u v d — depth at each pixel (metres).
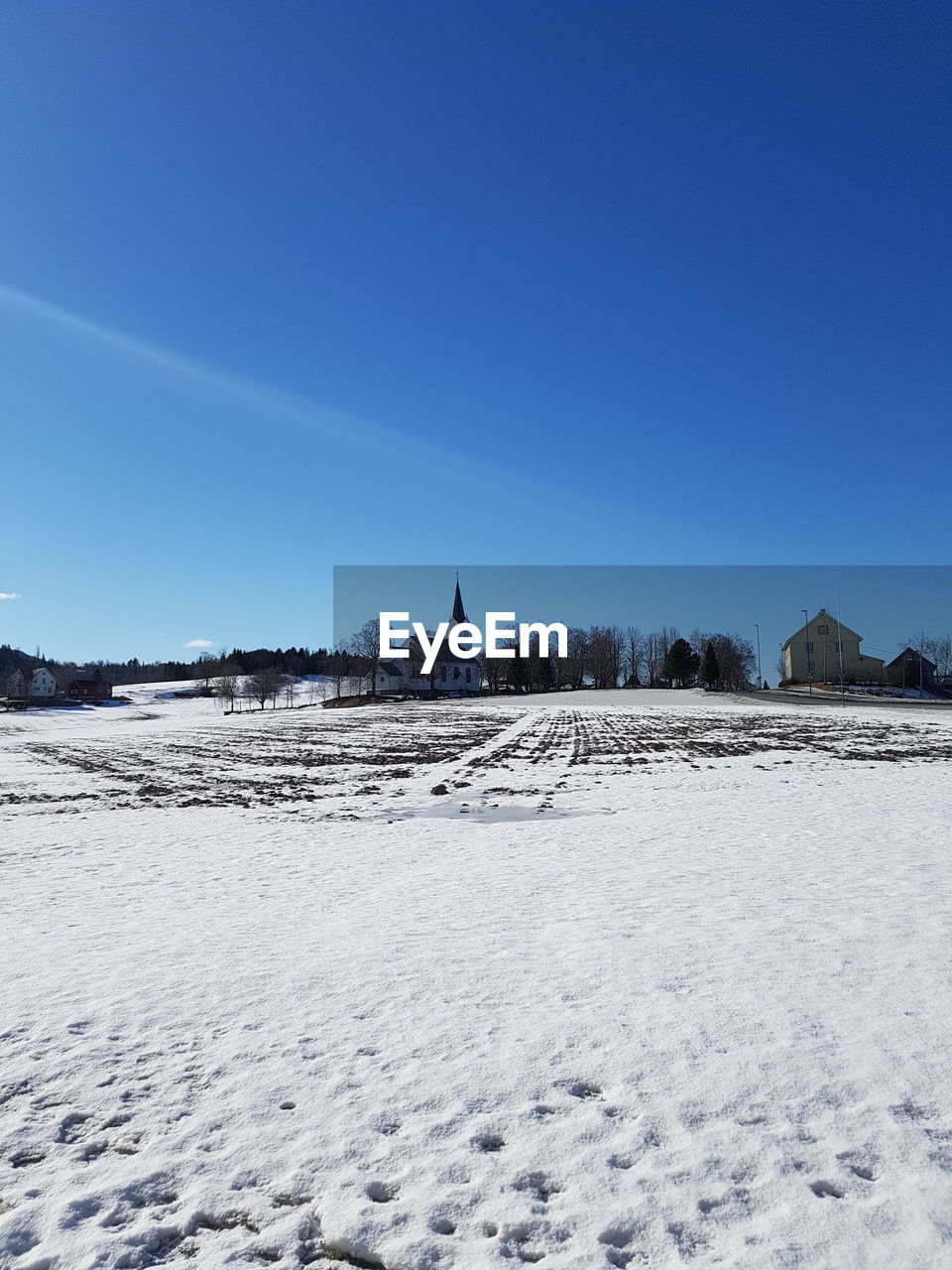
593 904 7.93
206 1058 4.70
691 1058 4.42
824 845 10.84
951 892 7.95
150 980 6.11
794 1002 5.13
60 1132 3.98
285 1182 3.52
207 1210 3.37
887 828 12.07
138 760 32.19
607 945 6.50
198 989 5.86
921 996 5.18
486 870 10.03
